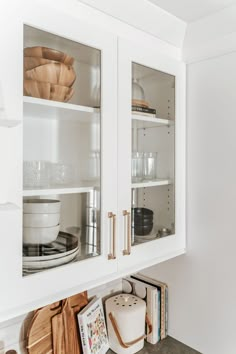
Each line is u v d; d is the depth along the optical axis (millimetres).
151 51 1125
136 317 1282
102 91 954
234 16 1082
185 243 1318
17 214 762
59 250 875
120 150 1013
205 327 1260
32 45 808
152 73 1153
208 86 1228
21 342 1139
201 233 1266
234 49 1128
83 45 917
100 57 955
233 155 1156
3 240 737
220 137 1195
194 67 1271
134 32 1070
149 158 1150
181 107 1285
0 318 731
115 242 995
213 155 1220
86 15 924
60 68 872
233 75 1147
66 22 858
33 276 798
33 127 834
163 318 1395
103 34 953
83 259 927
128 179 1043
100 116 957
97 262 948
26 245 801
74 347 1188
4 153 737
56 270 848
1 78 729
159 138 1200
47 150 868
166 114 1231
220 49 1164
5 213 740
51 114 887
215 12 1105
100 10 956
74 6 892
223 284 1195
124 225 1028
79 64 934
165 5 1054
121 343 1249
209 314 1245
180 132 1283
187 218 1314
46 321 1125
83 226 938
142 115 1111
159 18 1097
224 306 1194
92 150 965
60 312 1168
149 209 1150
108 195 975
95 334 1228
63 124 922
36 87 828
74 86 927
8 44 738
